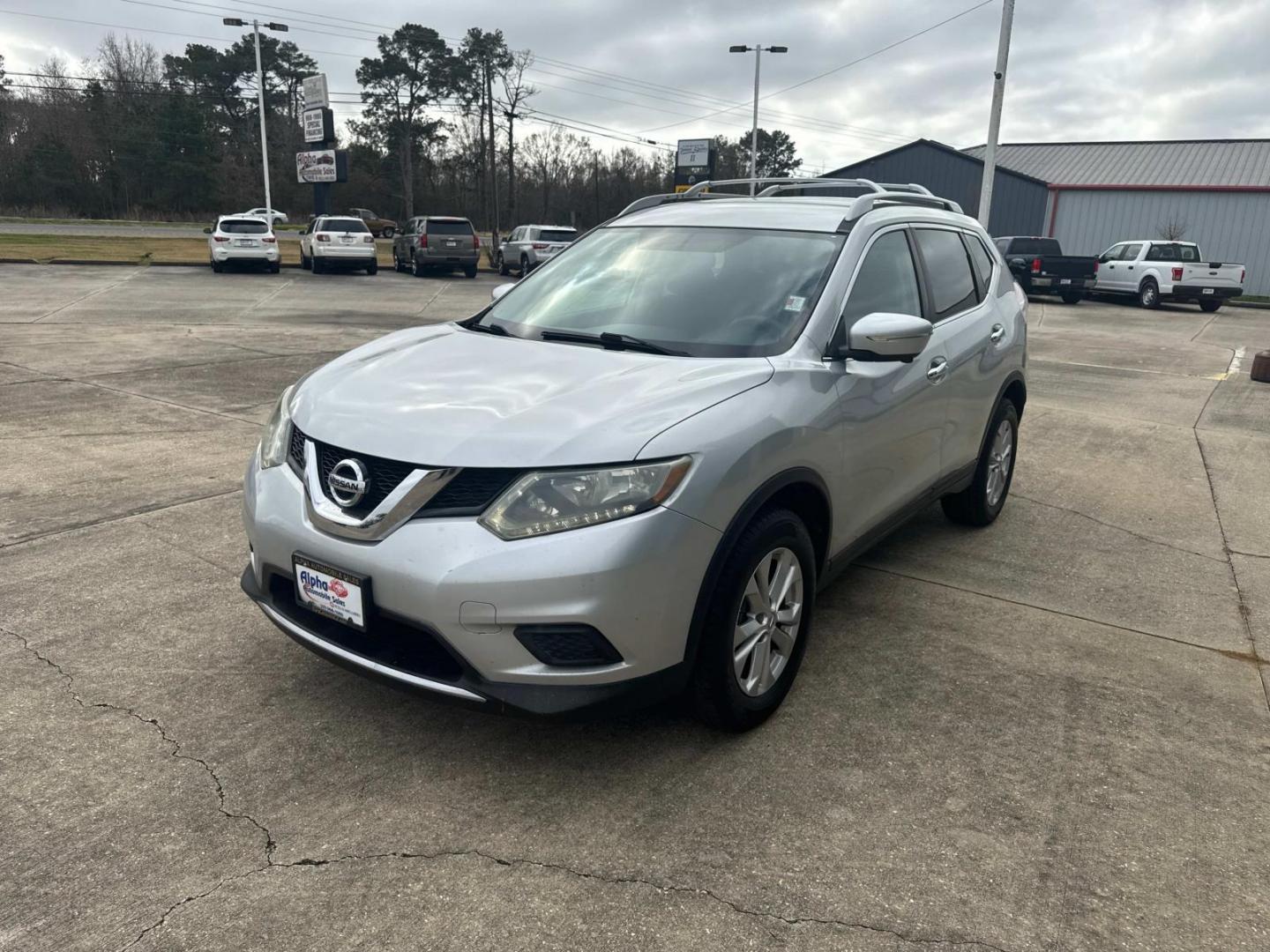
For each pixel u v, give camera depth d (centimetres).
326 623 277
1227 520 552
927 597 422
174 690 318
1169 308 2427
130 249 3062
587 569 239
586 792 269
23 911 217
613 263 385
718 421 269
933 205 472
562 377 291
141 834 245
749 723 300
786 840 250
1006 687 339
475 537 243
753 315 332
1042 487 616
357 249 2562
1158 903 231
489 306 395
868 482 352
